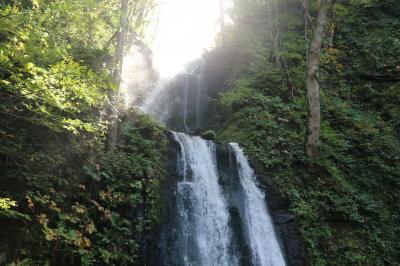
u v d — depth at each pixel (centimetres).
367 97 1686
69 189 763
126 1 1055
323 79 1714
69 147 802
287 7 2164
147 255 838
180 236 931
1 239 628
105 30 1180
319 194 1178
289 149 1280
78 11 800
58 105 607
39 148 757
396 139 1506
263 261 1022
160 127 1112
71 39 998
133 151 977
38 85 584
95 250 736
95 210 783
